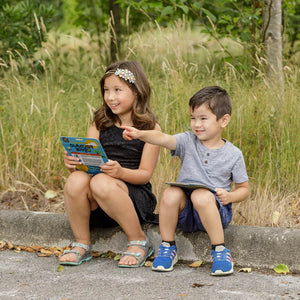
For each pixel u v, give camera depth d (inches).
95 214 150.6
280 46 233.9
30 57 295.3
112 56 328.8
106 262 146.6
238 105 209.2
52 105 222.5
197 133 142.1
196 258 145.6
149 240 150.6
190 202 141.2
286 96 215.3
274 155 195.8
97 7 416.8
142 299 115.7
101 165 141.0
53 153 207.8
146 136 139.0
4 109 229.3
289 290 121.1
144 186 152.1
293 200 180.2
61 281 129.3
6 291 122.3
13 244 161.9
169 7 248.5
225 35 271.7
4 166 204.1
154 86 230.2
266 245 140.3
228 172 142.6
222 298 115.7
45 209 183.8
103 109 155.5
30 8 306.8
